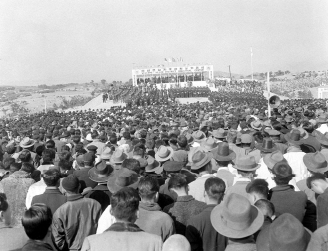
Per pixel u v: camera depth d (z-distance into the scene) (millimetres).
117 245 4977
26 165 8719
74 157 14039
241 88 88750
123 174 7449
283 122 19797
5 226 6395
